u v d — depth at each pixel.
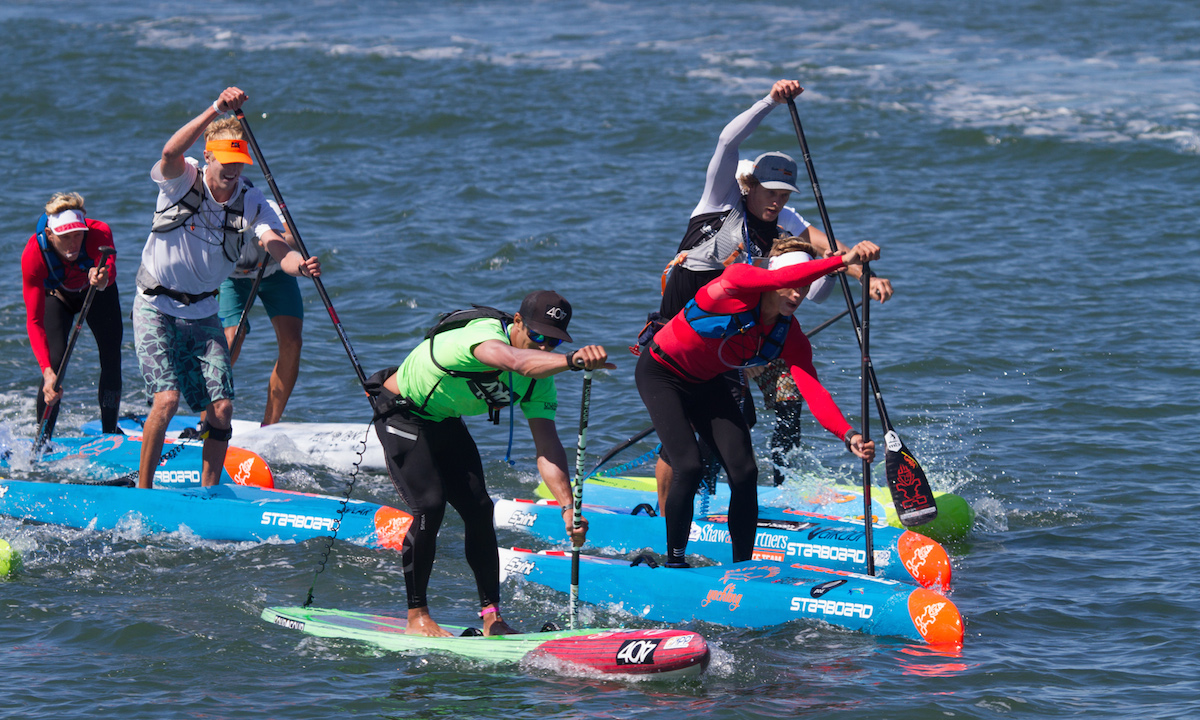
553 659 18.19
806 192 62.88
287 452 30.08
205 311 25.73
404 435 18.98
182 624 19.88
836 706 16.86
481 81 92.69
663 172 67.19
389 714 16.58
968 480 27.98
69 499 25.91
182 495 25.52
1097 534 24.58
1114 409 32.72
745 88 91.12
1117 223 55.72
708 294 20.03
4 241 50.31
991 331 40.31
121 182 62.50
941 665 18.39
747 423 23.20
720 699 17.14
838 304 44.06
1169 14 127.31
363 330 40.59
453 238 52.56
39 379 35.56
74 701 16.83
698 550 24.67
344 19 130.38
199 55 104.62
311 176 65.62
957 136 74.94
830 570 21.44
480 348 17.30
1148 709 16.67
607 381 35.88
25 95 84.56
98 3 143.00
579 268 48.16
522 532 25.88
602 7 139.88
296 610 20.34
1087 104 84.12
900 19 128.38
